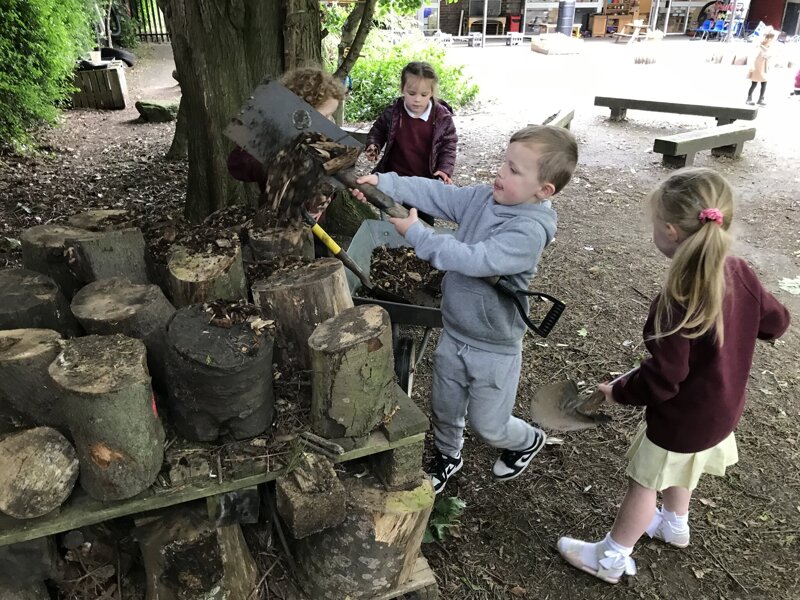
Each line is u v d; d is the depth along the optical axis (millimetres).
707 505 2803
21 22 7586
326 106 2949
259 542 2184
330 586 2059
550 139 2086
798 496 2865
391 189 2395
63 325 2047
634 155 7969
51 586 1931
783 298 4621
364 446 1953
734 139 7598
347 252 3041
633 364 3803
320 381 1845
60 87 9016
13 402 1750
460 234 2393
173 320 1850
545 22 21109
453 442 2707
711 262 1789
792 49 16844
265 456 1861
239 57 3947
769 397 3529
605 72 14320
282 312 2113
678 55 17062
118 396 1561
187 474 1781
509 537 2641
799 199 6488
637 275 4930
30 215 5422
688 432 2039
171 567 1847
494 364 2400
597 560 2438
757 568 2521
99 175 6613
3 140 7055
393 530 1998
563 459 3049
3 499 1618
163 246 2502
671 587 2443
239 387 1771
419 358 3217
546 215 2234
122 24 15445
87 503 1726
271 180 2168
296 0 3857
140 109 9133
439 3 20188
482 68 14727
